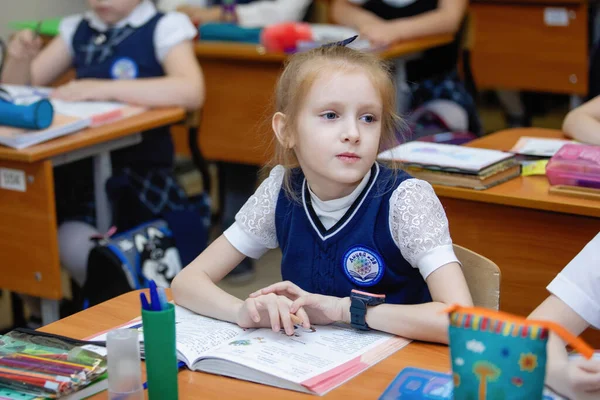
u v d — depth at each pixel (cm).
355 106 131
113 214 266
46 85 317
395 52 330
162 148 291
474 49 447
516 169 210
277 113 144
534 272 200
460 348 88
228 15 393
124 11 296
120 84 280
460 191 198
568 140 236
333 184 138
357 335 128
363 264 140
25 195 237
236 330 131
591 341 187
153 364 100
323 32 355
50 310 249
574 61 422
